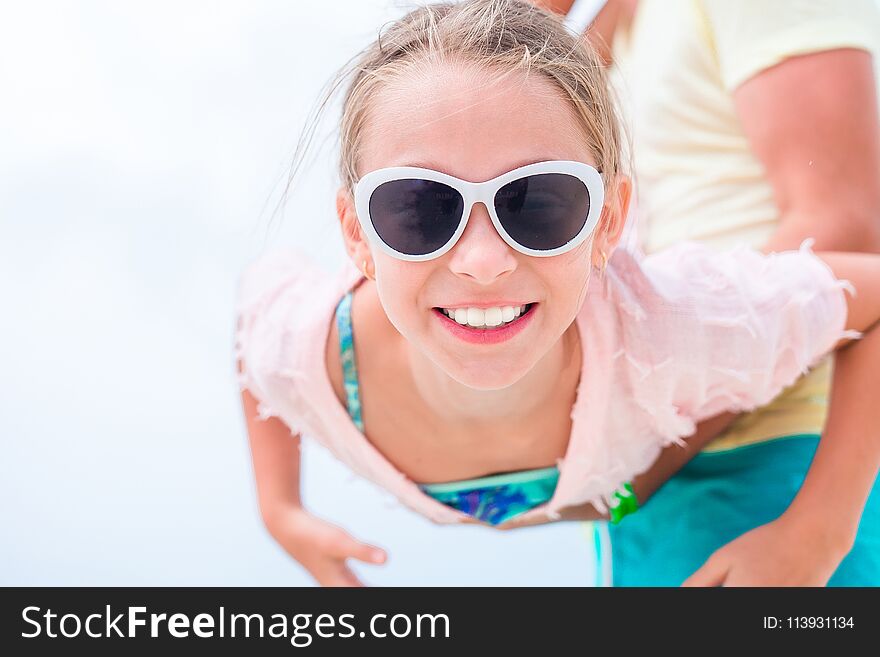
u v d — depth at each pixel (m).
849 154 2.37
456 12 1.81
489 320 1.66
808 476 2.16
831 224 2.35
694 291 2.03
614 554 2.63
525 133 1.61
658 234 2.66
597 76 1.79
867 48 2.40
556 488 2.21
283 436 2.53
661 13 2.71
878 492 2.37
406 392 2.10
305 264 2.40
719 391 2.10
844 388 2.17
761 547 2.14
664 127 2.66
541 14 1.86
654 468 2.42
